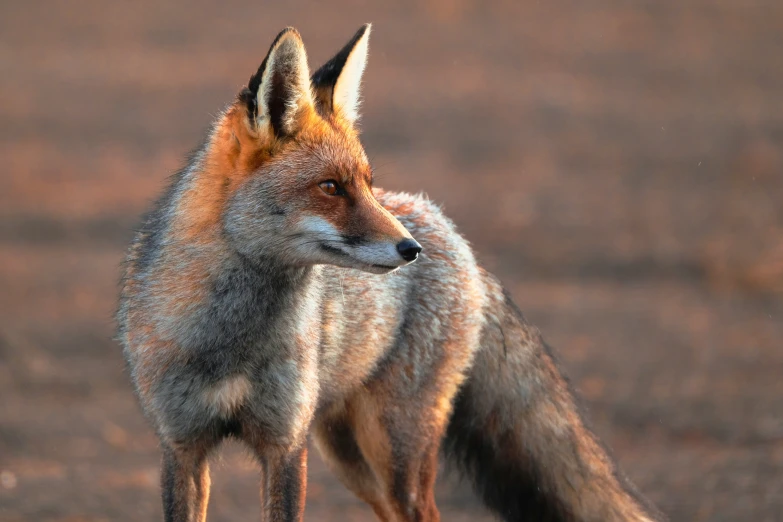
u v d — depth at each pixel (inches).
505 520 364.8
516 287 781.9
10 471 472.1
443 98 1307.8
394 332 325.4
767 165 1109.1
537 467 358.0
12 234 874.8
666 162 1132.5
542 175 1075.3
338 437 339.9
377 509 345.4
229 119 290.0
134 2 1697.8
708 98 1363.2
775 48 1579.7
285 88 281.4
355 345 315.3
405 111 1253.7
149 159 1095.0
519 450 359.3
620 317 722.2
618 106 1322.6
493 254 852.0
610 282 802.2
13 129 1170.6
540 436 356.5
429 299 332.5
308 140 284.4
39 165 1060.5
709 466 465.7
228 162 285.1
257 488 470.9
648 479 449.7
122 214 927.7
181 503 293.9
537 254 856.3
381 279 320.8
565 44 1562.5
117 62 1417.3
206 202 285.1
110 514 419.5
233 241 282.4
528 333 359.6
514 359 356.2
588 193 1025.5
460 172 1069.8
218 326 284.5
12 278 772.0
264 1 1710.1
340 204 280.7
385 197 339.0
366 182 287.3
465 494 456.1
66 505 426.9
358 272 315.3
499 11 1700.3
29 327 676.1
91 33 1540.4
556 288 784.9
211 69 1389.0
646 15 1720.0
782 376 605.3
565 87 1380.4
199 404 289.3
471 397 358.6
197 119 1218.6
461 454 364.5
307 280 291.4
